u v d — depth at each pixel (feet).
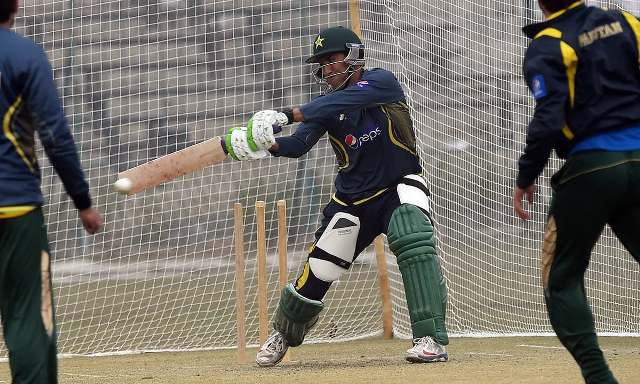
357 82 88.48
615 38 54.70
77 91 181.37
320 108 84.43
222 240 188.75
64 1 176.96
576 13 55.21
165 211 178.81
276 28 186.29
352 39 88.33
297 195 179.63
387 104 87.45
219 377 81.97
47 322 51.98
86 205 52.70
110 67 183.83
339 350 110.11
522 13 133.08
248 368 90.02
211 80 190.19
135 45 186.39
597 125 53.98
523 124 132.98
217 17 188.85
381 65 127.03
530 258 134.41
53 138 50.57
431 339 87.76
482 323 123.44
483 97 132.77
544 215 134.51
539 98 53.62
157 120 187.11
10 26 53.52
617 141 54.03
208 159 81.56
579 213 54.60
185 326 133.49
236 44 189.16
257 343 121.49
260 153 82.99
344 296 151.64
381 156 88.63
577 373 75.25
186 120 189.26
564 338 56.13
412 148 89.51
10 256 51.19
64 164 51.01
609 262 128.06
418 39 130.62
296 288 90.53
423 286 87.51
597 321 119.55
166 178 80.02
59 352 115.34
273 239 180.34
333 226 90.07
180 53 189.26
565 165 55.21
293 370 85.97
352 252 90.48
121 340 123.13
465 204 133.18
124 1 184.24
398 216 87.76
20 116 51.21
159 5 186.29
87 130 182.39
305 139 89.86
